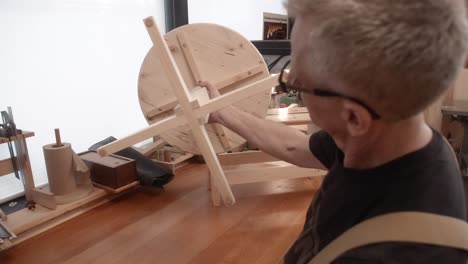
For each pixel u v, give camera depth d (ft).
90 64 3.80
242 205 3.24
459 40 0.89
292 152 2.08
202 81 2.71
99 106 3.99
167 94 2.85
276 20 4.59
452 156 1.21
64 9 3.45
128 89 4.30
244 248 2.58
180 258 2.47
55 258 2.48
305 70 1.05
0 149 3.17
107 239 2.70
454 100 3.96
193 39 2.72
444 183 1.08
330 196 1.36
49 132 3.54
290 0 1.03
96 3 3.74
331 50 0.89
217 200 3.22
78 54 3.67
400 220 1.02
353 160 1.27
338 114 1.10
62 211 2.97
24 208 3.02
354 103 0.97
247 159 3.48
